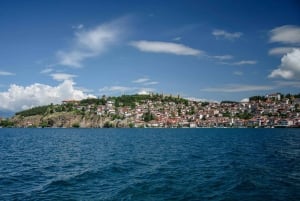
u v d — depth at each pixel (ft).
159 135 486.79
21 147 236.84
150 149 209.87
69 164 131.95
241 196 69.72
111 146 245.86
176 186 80.69
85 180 90.89
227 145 244.22
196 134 521.24
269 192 73.20
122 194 72.38
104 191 75.87
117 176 97.60
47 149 217.56
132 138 388.57
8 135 494.59
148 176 96.84
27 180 92.73
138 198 68.80
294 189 76.18
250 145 244.01
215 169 110.83
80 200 67.46
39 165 129.18
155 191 75.20
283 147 220.64
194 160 140.15
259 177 92.32
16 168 119.85
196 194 71.92
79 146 248.73
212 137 399.85
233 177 92.89
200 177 93.91
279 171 104.58
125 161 138.62
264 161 134.00
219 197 69.00
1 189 79.66
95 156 164.35
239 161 134.51
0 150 205.57
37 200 67.82
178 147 226.17
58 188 80.02
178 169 111.86
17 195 72.84
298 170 106.93
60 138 397.80
